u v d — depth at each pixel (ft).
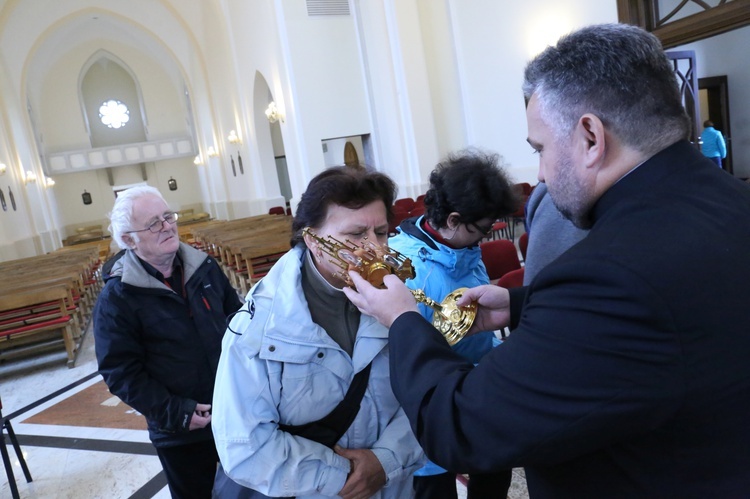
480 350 5.27
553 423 2.23
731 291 2.17
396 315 3.03
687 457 2.27
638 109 2.40
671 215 2.30
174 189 86.79
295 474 3.38
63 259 31.07
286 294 3.59
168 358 5.83
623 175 2.49
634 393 2.11
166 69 83.25
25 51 59.21
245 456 3.36
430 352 2.81
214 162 68.44
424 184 30.48
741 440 2.23
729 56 33.42
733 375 2.16
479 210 4.68
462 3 26.50
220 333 6.11
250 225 33.58
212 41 57.00
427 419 2.63
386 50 30.53
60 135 80.18
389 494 4.04
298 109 33.83
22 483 9.55
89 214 83.41
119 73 83.66
